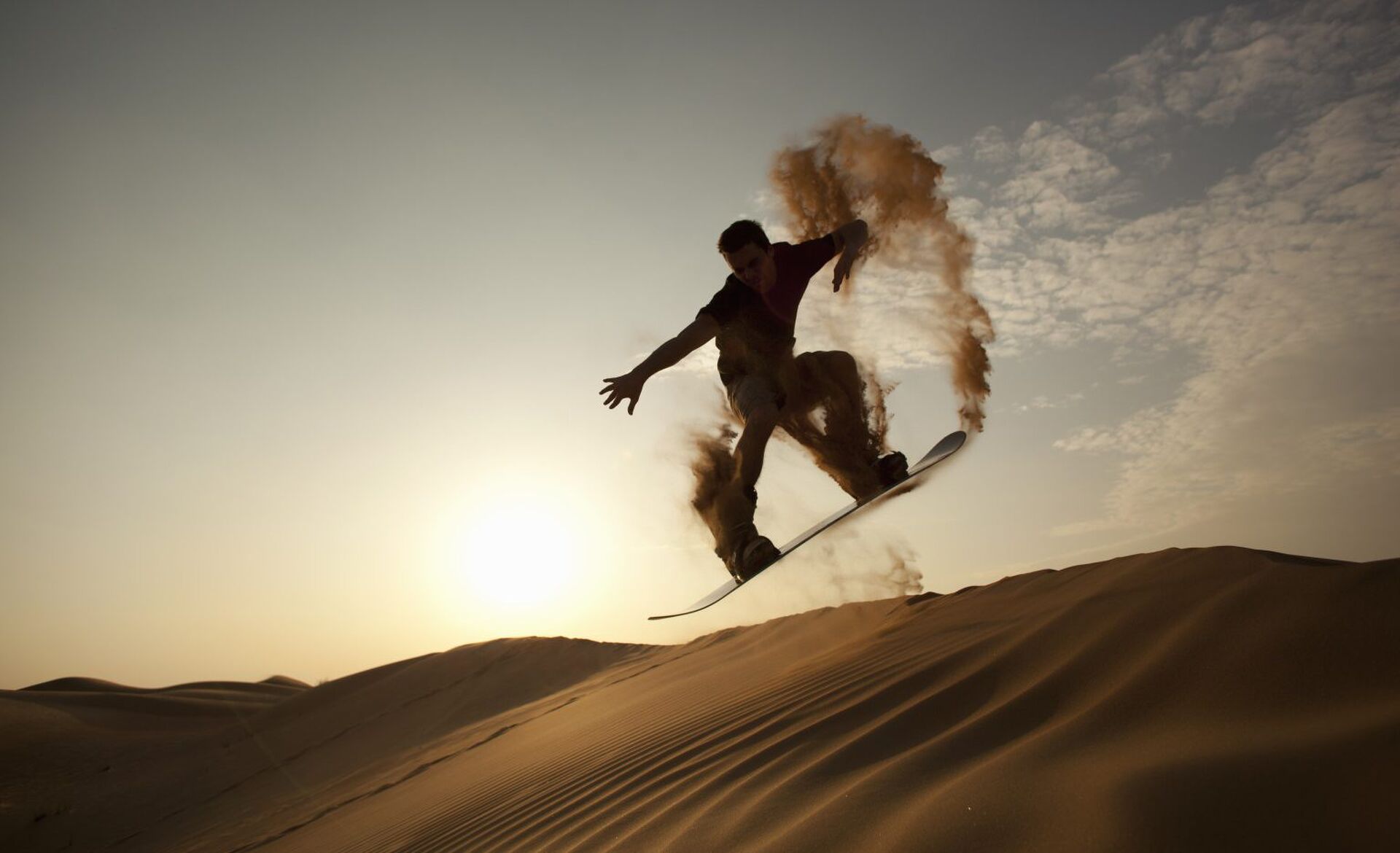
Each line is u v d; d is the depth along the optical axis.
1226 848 1.66
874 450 4.53
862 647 5.17
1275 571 3.00
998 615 4.36
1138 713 2.45
